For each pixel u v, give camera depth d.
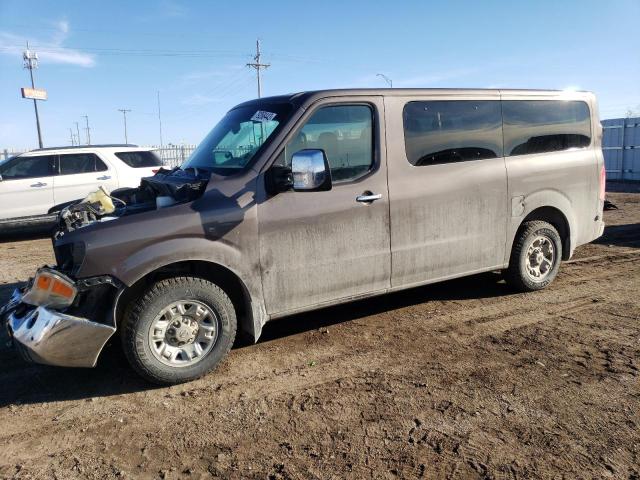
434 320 5.25
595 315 5.26
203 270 4.23
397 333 4.95
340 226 4.49
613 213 12.30
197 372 4.05
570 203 6.03
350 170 4.55
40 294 3.81
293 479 2.91
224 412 3.64
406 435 3.29
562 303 5.64
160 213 3.91
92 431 3.46
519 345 4.59
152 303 3.83
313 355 4.52
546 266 6.01
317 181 3.92
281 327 5.20
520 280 5.83
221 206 4.04
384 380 4.02
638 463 2.95
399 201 4.75
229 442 3.28
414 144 4.86
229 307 4.13
